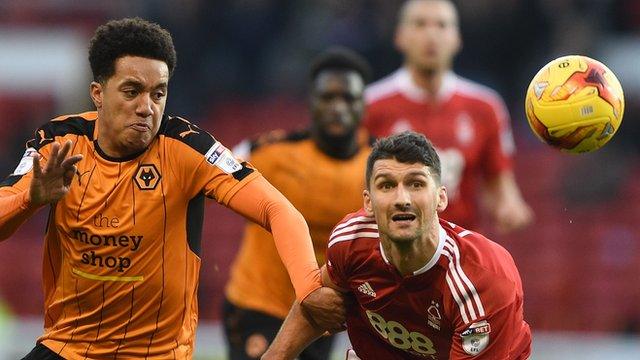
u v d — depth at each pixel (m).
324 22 47.41
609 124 14.70
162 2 47.53
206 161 14.68
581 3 47.81
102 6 58.12
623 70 50.53
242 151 22.62
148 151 14.61
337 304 15.14
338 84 22.02
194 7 47.50
